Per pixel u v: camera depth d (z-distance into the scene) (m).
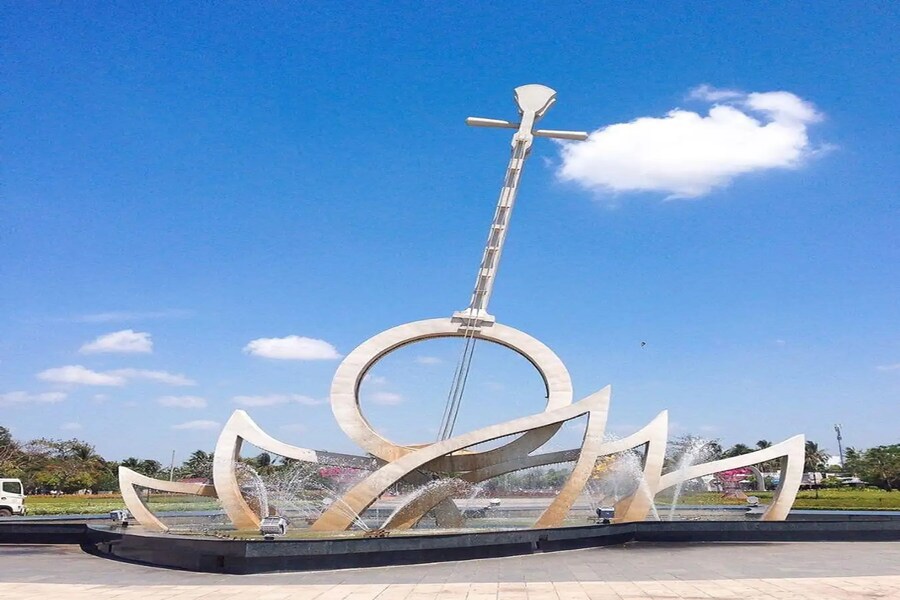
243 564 18.33
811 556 20.84
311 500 33.25
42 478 87.00
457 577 17.36
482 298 31.42
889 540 25.17
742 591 14.69
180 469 93.62
